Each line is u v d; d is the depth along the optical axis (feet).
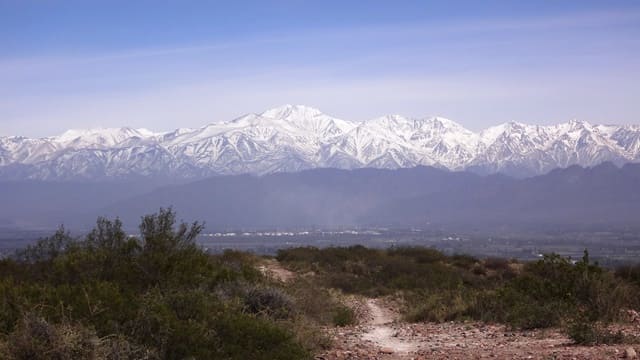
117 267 48.80
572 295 63.41
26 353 32.53
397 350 47.83
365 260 135.44
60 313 36.47
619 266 91.97
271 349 39.34
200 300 41.52
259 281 62.49
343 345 50.29
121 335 35.47
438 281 112.88
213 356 37.14
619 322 56.85
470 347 47.44
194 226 55.57
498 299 68.69
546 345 46.21
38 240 54.24
